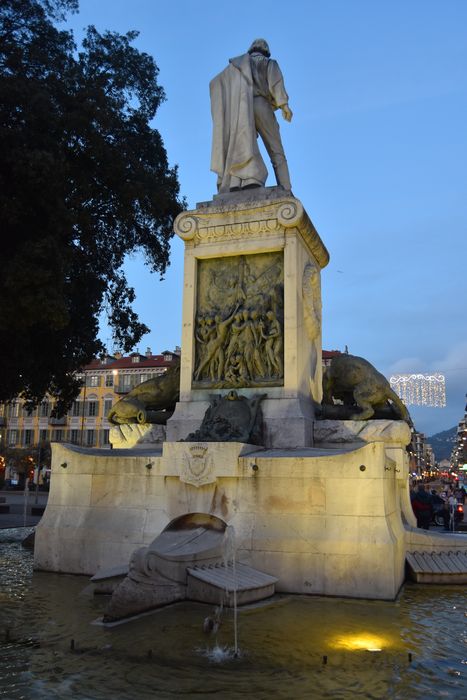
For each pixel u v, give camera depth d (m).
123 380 53.59
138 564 5.39
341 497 6.41
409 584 7.09
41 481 47.72
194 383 8.89
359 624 5.14
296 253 8.83
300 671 3.95
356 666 4.06
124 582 5.28
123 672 3.90
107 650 4.32
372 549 6.14
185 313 9.17
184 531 6.85
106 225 17.92
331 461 6.50
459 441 93.75
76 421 54.03
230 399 8.26
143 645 4.44
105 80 17.47
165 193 17.16
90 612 5.38
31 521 17.88
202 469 6.97
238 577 6.02
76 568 7.23
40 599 5.88
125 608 5.14
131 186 16.16
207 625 4.75
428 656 4.30
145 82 18.44
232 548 6.40
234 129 9.88
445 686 3.73
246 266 9.15
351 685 3.72
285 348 8.57
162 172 18.77
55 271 12.88
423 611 5.67
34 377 16.00
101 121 15.27
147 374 53.03
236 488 6.85
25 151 12.82
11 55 14.83
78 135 15.12
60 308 12.70
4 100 13.67
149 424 9.65
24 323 12.84
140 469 7.29
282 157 10.20
